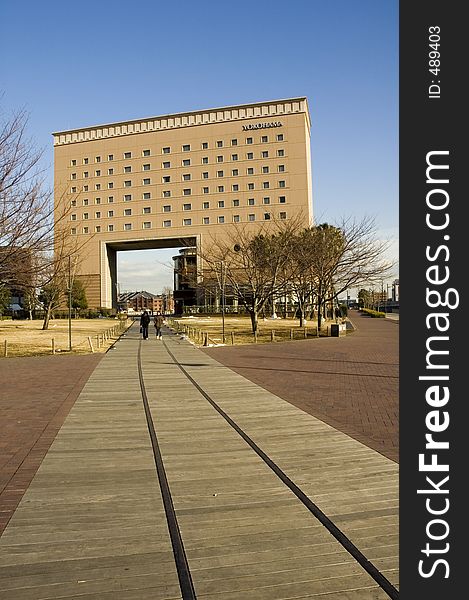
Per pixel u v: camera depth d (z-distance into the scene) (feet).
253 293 113.09
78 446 24.22
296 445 24.06
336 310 191.42
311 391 39.99
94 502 16.94
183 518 15.53
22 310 249.75
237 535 14.32
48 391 40.96
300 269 130.52
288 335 115.24
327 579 12.00
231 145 283.18
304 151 276.21
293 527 14.82
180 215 286.87
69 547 13.67
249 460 21.68
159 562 12.85
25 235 67.67
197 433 26.68
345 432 26.58
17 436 26.14
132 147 293.23
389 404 34.40
